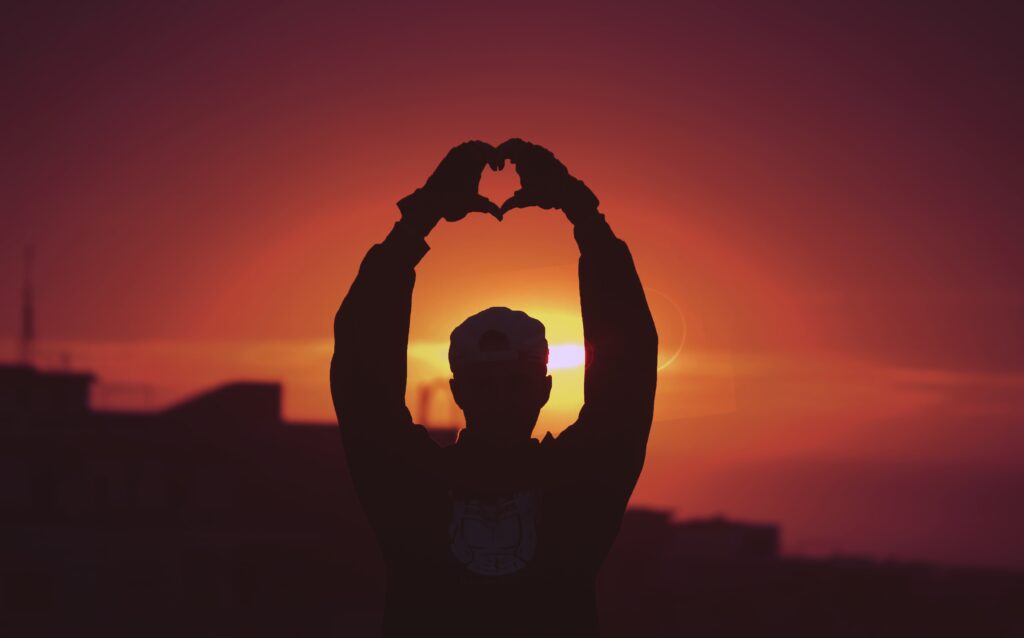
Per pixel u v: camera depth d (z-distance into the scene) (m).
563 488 2.31
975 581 74.38
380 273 2.40
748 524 78.31
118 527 62.38
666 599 69.69
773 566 72.62
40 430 63.16
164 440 63.56
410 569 2.32
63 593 56.06
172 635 56.03
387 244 2.43
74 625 55.75
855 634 71.00
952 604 71.19
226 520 63.50
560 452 2.33
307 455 63.72
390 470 2.33
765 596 70.06
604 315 2.34
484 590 2.29
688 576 71.00
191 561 57.16
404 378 2.39
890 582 71.69
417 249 2.43
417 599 2.31
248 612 57.47
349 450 2.35
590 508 2.30
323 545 59.62
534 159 2.44
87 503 62.56
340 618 58.31
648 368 2.30
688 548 74.38
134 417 65.94
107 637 55.75
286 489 63.34
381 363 2.36
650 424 2.30
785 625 69.06
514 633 2.28
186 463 63.62
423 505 2.32
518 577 2.29
